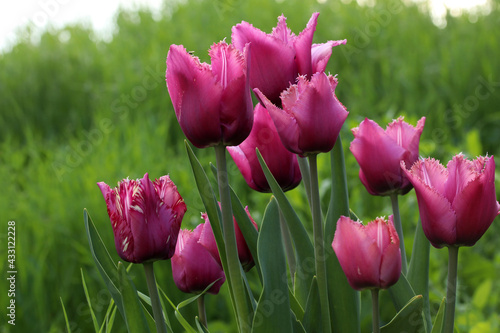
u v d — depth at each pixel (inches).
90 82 151.9
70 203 87.4
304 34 36.4
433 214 35.1
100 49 171.5
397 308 38.4
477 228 35.0
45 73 154.9
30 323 72.8
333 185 38.6
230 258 35.5
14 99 149.9
